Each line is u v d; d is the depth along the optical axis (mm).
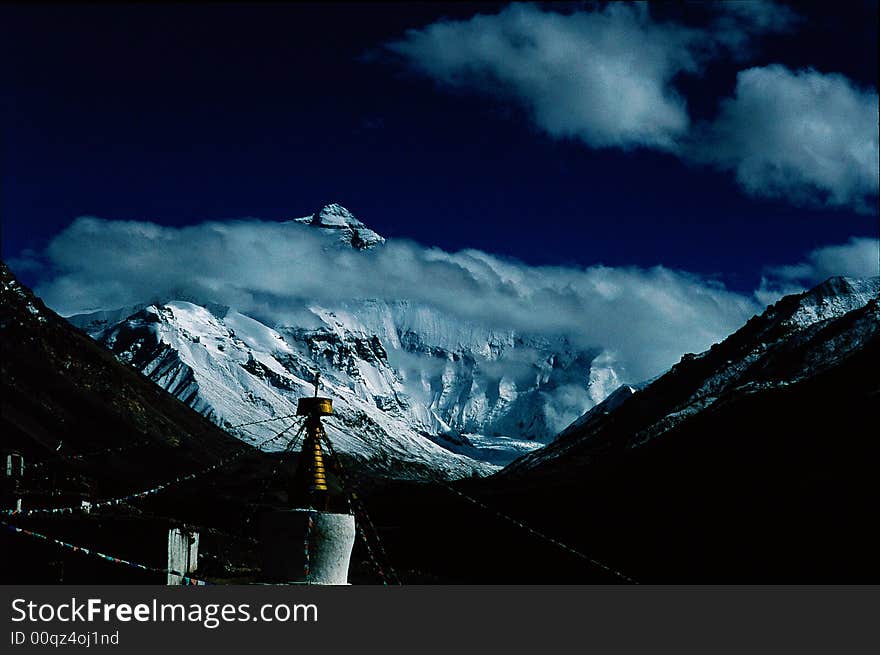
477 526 102188
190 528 54750
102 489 99125
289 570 29141
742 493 94375
